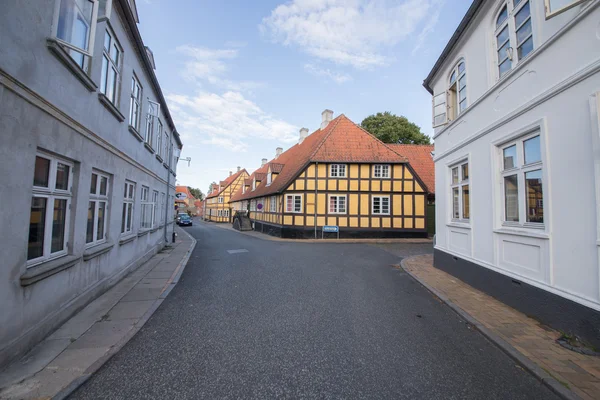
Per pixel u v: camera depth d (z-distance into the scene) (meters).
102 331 4.12
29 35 3.34
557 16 4.42
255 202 29.45
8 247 3.13
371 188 19.45
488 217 6.16
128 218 8.11
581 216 3.94
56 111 3.97
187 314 4.91
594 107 3.76
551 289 4.39
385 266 9.58
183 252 12.36
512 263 5.38
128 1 6.83
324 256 11.54
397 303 5.64
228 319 4.68
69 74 4.32
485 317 4.78
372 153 19.78
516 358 3.45
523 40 5.30
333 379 3.00
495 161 5.95
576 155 4.03
